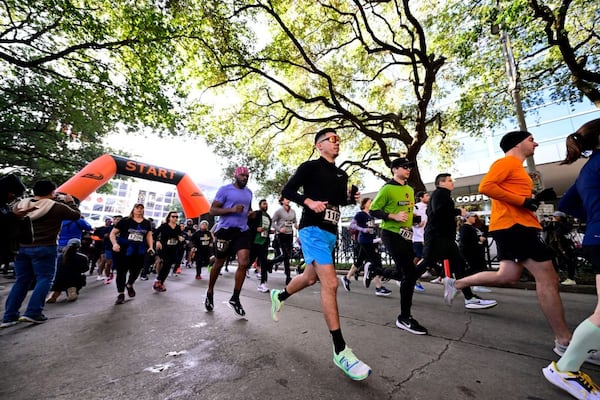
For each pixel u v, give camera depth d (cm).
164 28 814
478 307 358
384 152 1147
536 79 895
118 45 821
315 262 205
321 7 1029
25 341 248
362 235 528
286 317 329
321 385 168
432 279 683
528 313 350
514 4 475
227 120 1286
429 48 997
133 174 1263
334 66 1216
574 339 165
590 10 741
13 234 259
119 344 238
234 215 361
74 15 729
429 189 1867
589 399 152
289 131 1476
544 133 1395
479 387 168
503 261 256
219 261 363
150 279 773
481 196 1700
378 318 328
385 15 1094
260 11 955
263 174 1612
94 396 157
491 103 973
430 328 288
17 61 755
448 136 1375
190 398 154
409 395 158
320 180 218
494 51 855
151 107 893
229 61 1016
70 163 1530
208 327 288
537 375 184
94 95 862
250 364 198
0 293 518
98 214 6881
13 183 260
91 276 888
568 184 1570
